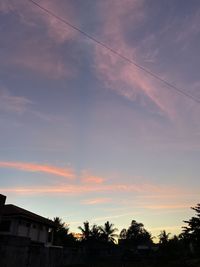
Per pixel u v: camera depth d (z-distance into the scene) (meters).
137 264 46.09
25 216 40.00
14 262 24.94
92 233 74.44
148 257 60.00
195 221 45.97
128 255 64.69
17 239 25.78
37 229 43.38
